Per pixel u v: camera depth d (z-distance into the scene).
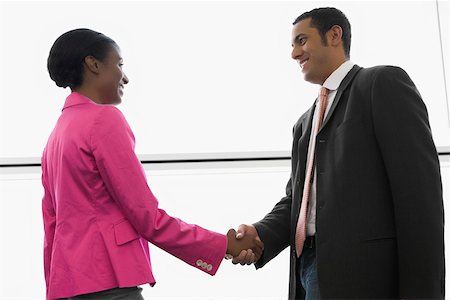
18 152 2.70
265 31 2.90
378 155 1.72
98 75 1.79
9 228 2.64
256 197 2.78
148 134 2.79
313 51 1.94
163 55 2.84
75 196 1.63
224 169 2.79
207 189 2.76
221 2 2.89
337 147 1.75
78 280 1.57
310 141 1.92
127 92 2.80
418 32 2.95
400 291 1.63
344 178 1.71
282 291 2.72
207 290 2.70
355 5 2.95
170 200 2.74
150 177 2.75
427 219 1.60
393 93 1.71
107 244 1.59
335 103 1.81
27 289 2.61
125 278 1.57
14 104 2.73
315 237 1.76
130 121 2.79
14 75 2.75
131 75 2.82
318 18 1.96
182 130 2.81
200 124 2.82
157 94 2.82
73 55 1.76
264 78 2.87
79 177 1.63
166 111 2.81
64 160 1.65
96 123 1.65
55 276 1.62
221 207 2.75
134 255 1.62
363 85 1.78
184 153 2.78
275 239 2.10
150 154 2.77
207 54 2.86
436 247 1.59
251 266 2.73
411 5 2.96
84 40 1.78
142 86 2.82
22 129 2.72
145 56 2.84
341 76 1.88
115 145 1.64
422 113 1.72
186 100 2.83
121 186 1.61
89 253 1.58
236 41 2.88
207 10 2.89
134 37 2.85
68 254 1.61
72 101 1.76
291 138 2.84
